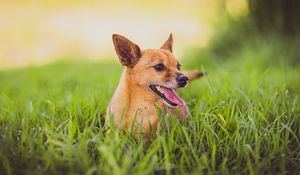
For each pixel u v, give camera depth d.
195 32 3.17
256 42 2.29
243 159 1.07
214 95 1.32
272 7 2.37
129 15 3.82
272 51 2.18
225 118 1.21
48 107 1.38
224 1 2.53
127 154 0.99
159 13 3.81
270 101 1.29
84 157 0.99
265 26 2.38
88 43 3.15
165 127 1.13
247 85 1.57
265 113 1.23
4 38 3.26
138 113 1.15
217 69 2.08
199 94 1.48
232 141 1.10
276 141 1.10
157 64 1.17
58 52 2.97
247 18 2.43
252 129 1.13
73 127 1.11
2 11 3.87
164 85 1.17
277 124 1.17
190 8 3.87
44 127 1.14
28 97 1.66
